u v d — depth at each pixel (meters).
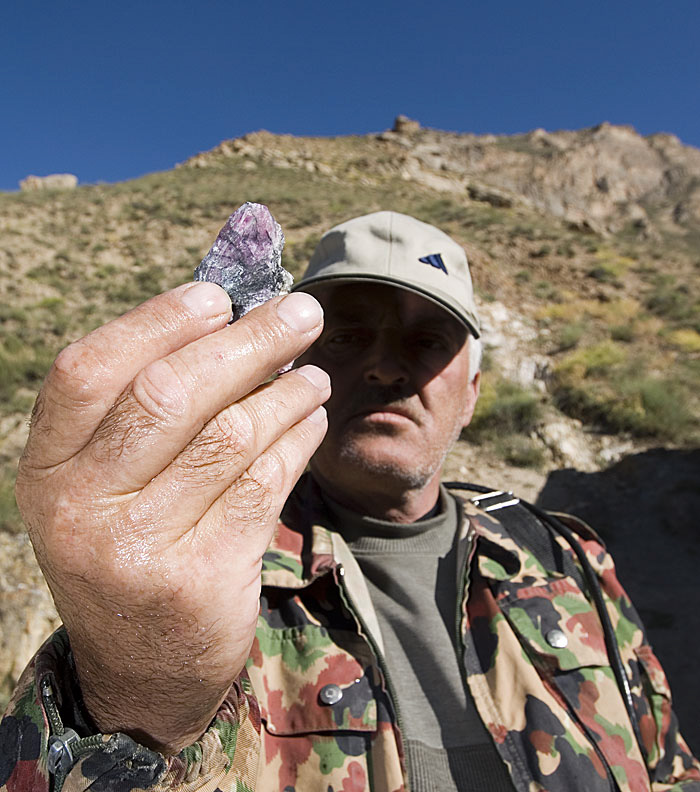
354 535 0.52
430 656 0.47
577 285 5.39
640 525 2.35
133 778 0.25
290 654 0.42
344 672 0.41
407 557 0.51
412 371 0.53
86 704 0.26
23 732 0.27
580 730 0.44
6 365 3.06
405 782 0.38
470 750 0.44
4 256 5.12
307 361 0.57
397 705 0.40
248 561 0.24
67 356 0.22
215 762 0.27
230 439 0.23
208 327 0.23
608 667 0.48
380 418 0.52
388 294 0.55
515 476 2.65
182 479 0.23
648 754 0.49
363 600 0.46
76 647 0.25
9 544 1.57
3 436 2.44
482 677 0.45
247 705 0.32
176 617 0.23
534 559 0.53
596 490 2.59
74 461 0.22
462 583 0.49
